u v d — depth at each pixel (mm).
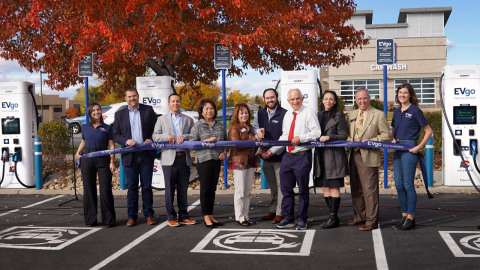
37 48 9898
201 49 9117
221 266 4465
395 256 4695
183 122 6262
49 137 11750
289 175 5914
